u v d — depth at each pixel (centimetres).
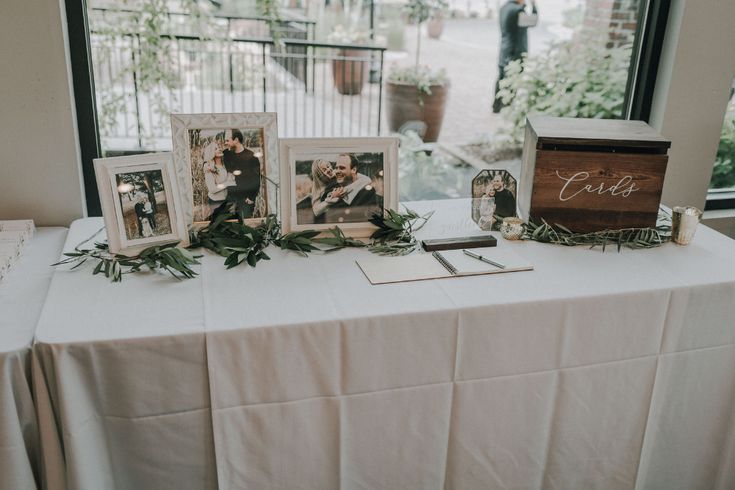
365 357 150
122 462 148
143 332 138
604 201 194
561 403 170
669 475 189
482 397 162
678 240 195
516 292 161
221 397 145
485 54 283
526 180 206
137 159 172
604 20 272
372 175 191
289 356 145
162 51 238
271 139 188
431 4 275
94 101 211
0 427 134
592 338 164
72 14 197
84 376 138
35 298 155
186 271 163
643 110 260
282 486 157
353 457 159
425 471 166
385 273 169
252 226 190
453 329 153
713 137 262
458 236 195
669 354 172
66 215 208
